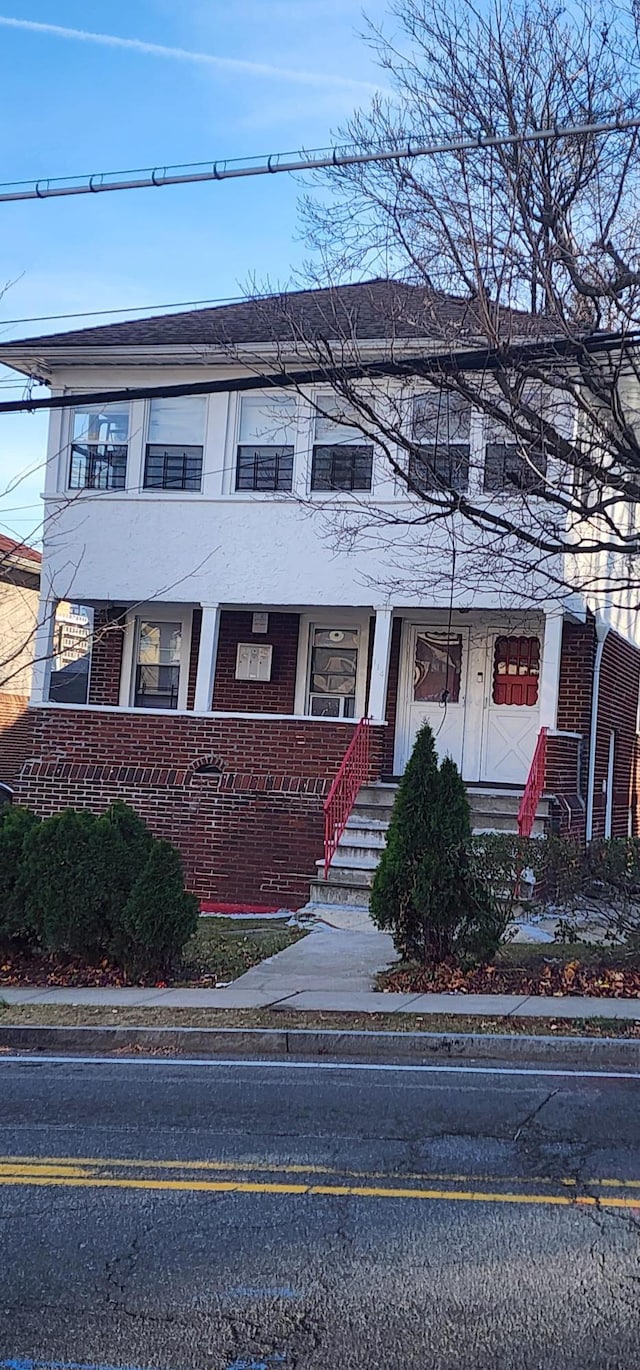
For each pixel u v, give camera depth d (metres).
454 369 11.66
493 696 17.36
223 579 16.61
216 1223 5.39
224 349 14.86
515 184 11.27
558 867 11.65
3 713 25.97
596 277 11.33
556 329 11.55
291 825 15.86
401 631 17.69
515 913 12.48
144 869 11.48
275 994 10.54
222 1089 7.87
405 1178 6.01
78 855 11.66
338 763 15.93
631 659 20.80
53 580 17.05
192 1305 4.57
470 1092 7.77
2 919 11.88
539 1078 8.19
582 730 16.61
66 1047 9.29
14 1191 5.82
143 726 16.55
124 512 16.94
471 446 14.07
